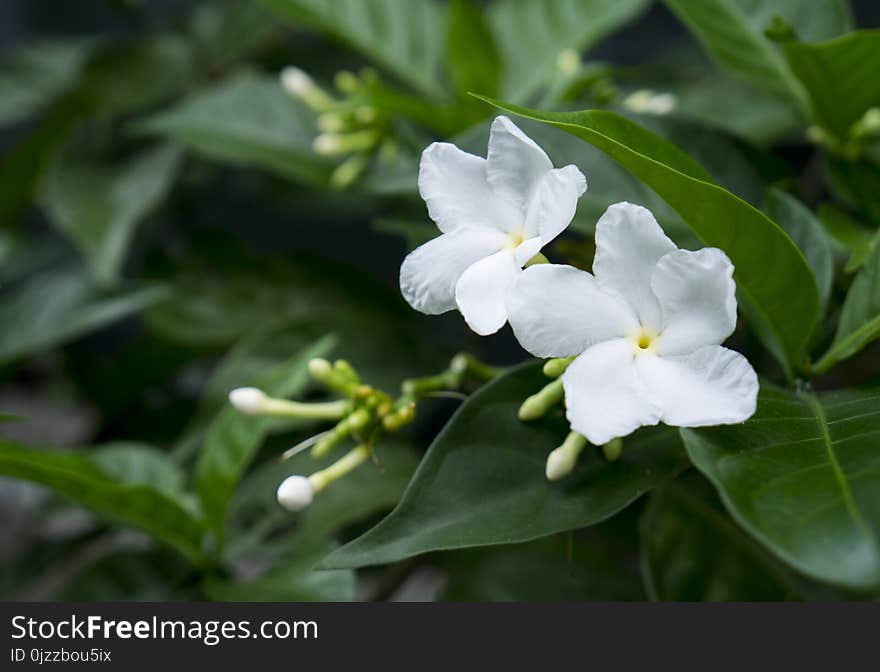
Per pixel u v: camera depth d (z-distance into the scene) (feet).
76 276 1.95
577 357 1.43
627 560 1.75
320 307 1.97
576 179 1.44
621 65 2.76
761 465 1.41
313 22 1.94
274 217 2.81
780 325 1.53
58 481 1.60
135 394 2.05
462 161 1.49
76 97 2.12
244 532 1.74
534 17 2.01
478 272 1.46
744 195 1.66
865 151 1.74
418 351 1.89
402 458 1.78
